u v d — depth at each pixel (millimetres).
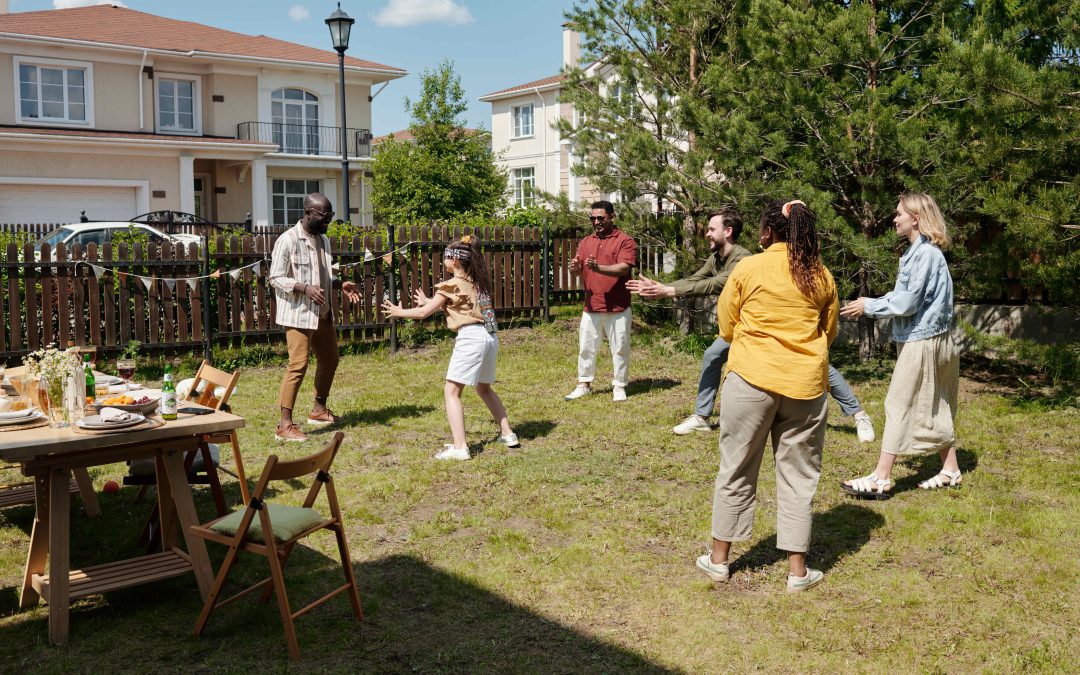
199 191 29062
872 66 8844
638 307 12781
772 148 8789
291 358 7062
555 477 5883
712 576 4281
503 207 27078
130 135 26891
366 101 32562
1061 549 4516
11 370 5480
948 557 4480
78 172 24875
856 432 6965
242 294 10758
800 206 4105
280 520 3777
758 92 8867
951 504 5188
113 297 10023
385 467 6262
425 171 25594
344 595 4172
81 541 4883
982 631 3703
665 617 3898
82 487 5234
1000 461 6066
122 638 3744
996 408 7609
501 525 5078
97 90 27281
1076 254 6930
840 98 8633
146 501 5574
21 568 4496
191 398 5387
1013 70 6695
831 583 4215
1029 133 6996
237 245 10641
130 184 25625
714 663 3504
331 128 31844
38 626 3867
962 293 8992
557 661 3527
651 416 7676
